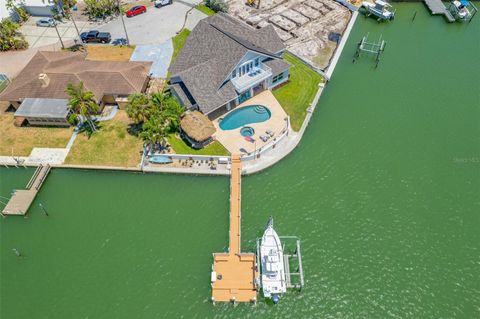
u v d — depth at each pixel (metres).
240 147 52.06
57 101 55.41
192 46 58.97
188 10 78.19
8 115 57.69
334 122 56.94
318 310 39.28
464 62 67.88
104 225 46.06
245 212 46.69
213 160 50.81
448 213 46.78
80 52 64.50
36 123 55.34
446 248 43.62
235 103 57.38
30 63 60.78
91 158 51.78
